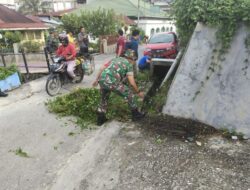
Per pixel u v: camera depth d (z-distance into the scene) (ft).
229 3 14.21
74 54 25.16
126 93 16.28
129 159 13.12
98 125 17.28
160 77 24.95
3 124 18.16
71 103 19.95
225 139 14.43
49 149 14.87
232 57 14.58
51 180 12.32
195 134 14.89
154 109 18.12
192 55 15.85
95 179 12.00
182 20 16.57
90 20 75.36
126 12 124.77
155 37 42.55
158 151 13.57
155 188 11.12
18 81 27.91
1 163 13.74
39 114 19.51
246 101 14.43
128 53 16.08
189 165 12.39
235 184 11.04
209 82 15.40
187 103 16.25
